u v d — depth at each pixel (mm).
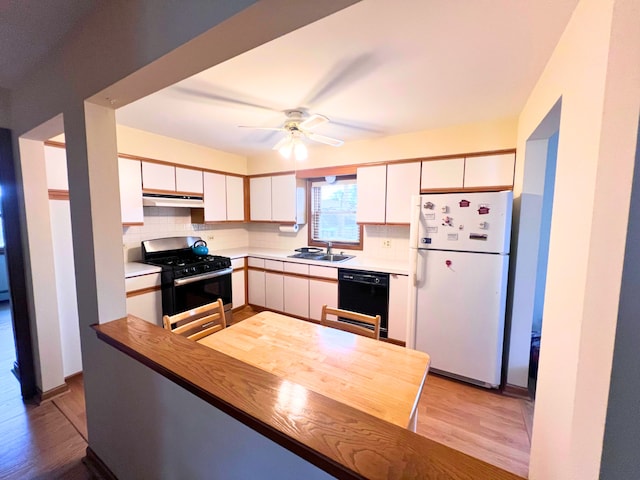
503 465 1608
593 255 693
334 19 1179
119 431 1404
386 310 2973
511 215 2244
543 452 1111
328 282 3297
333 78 1734
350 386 1152
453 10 1119
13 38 1349
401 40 1333
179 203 3246
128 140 2811
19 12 1166
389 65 1571
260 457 832
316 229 4086
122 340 1262
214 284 3334
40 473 1560
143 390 1223
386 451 670
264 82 1799
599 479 667
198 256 3482
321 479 712
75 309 2387
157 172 3037
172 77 1113
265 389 910
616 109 637
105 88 1206
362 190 3275
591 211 739
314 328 1732
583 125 853
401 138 3014
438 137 2803
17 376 2354
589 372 699
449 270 2361
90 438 1613
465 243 2287
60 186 2250
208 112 2357
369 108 2242
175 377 1008
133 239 3199
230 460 915
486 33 1265
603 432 655
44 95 1608
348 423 763
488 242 2215
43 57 1528
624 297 612
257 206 4156
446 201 2332
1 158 1959
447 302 2387
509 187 2490
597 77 753
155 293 2842
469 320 2318
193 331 3041
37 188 2045
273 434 746
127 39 1085
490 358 2264
